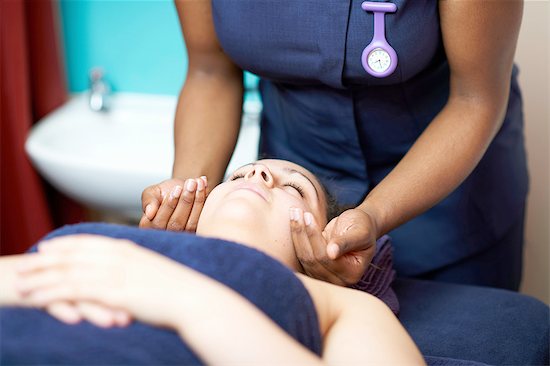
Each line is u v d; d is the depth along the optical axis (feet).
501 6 3.71
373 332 3.13
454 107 4.11
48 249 2.89
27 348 2.65
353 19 3.99
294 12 4.08
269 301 3.07
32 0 7.51
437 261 5.16
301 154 5.05
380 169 4.95
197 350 2.66
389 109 4.55
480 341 4.19
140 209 7.06
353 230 3.56
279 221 3.81
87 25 7.82
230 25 4.29
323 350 3.18
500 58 3.93
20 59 7.26
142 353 2.70
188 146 4.60
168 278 2.75
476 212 5.10
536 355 4.15
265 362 2.61
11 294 2.92
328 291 3.43
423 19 3.92
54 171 7.00
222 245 3.21
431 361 3.82
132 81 7.92
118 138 7.71
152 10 7.64
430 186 4.00
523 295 4.64
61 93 7.92
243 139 7.07
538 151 6.32
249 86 7.09
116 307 2.75
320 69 4.20
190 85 4.85
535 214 6.50
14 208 7.61
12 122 7.32
